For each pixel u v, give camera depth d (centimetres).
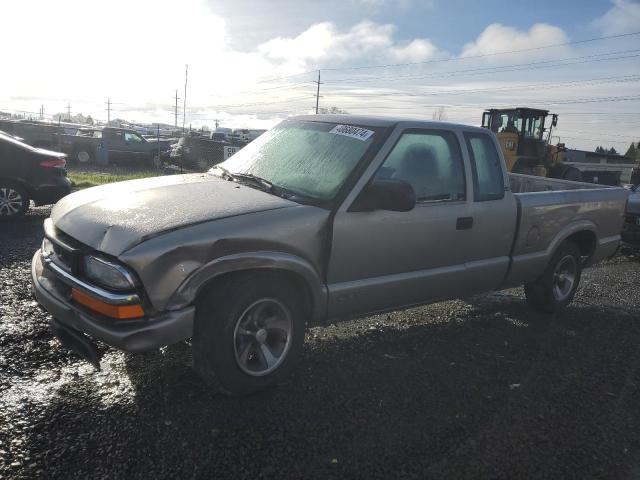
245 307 333
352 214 375
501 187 479
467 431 323
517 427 331
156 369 374
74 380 353
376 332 476
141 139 2280
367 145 398
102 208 350
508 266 492
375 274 401
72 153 2261
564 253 550
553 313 564
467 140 457
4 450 277
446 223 431
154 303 305
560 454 306
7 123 2258
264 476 271
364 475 277
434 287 441
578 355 455
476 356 438
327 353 424
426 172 425
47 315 452
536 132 1892
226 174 433
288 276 358
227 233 324
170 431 304
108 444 288
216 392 349
